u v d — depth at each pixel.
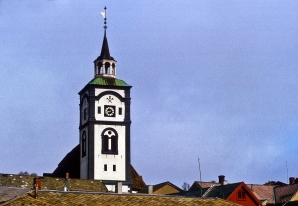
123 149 150.38
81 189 108.56
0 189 53.69
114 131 150.62
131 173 154.75
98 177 147.75
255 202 103.06
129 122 151.75
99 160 148.50
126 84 153.38
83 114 154.75
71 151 159.75
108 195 50.25
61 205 47.12
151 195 51.59
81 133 154.88
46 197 48.16
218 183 123.00
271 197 117.81
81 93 157.25
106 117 151.00
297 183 123.50
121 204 48.78
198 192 109.94
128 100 152.75
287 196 115.81
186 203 51.03
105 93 151.62
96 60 155.75
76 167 154.88
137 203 49.44
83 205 47.66
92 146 148.75
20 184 101.75
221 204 51.84
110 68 155.50
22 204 46.56
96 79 153.00
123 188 146.75
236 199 102.31
